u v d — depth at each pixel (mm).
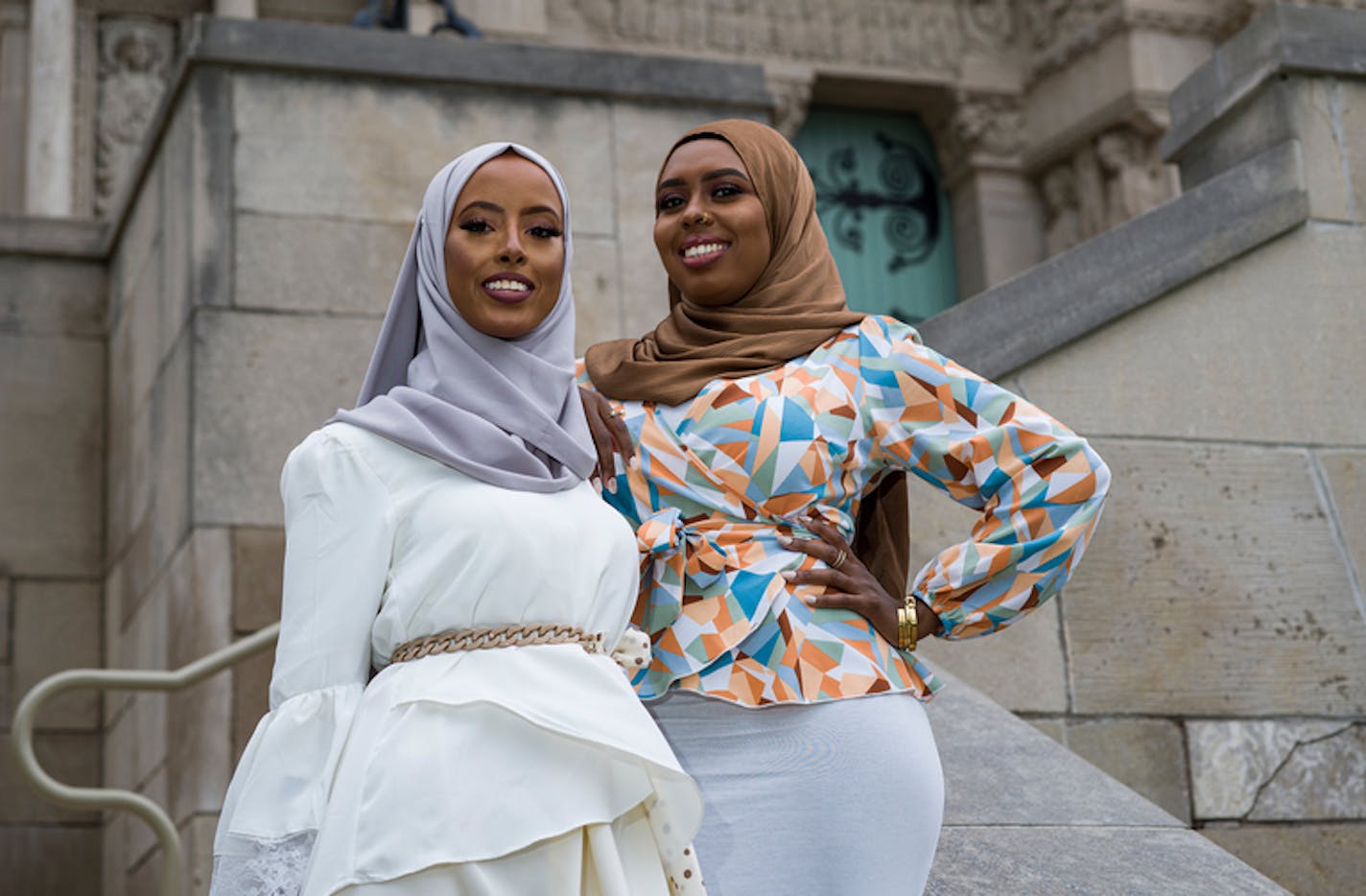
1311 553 4809
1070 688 4578
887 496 2873
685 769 2555
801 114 11164
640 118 6121
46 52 9086
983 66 11492
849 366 2756
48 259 6875
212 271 5566
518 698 2273
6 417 6695
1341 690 4734
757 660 2578
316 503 2371
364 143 5812
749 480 2648
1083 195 11133
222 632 5312
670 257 2850
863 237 11477
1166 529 4742
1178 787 4574
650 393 2725
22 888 6270
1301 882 4594
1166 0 10836
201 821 5148
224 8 9711
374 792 2217
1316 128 5090
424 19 9695
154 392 5977
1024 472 2705
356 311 5688
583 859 2293
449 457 2377
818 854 2492
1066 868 3184
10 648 6504
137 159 6383
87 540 6684
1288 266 5000
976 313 4777
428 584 2318
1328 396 4938
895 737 2547
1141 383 4832
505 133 5961
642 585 2646
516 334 2551
